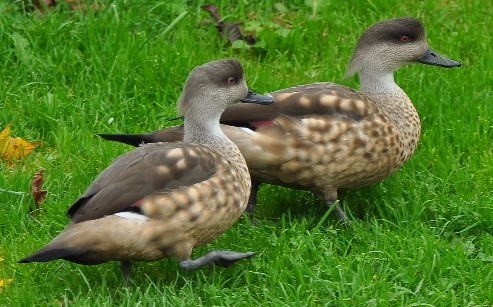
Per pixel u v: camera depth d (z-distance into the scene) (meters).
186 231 9.55
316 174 11.02
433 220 11.17
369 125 11.09
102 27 14.13
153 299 9.45
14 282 9.90
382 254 10.30
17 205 11.19
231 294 9.68
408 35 12.10
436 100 13.38
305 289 9.71
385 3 15.34
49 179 11.66
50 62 13.54
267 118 10.91
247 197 10.29
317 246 10.55
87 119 12.81
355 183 11.34
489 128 12.80
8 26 13.90
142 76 13.49
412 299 9.66
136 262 10.27
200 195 9.56
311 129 10.85
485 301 9.70
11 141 12.20
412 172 11.98
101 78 13.38
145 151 9.75
